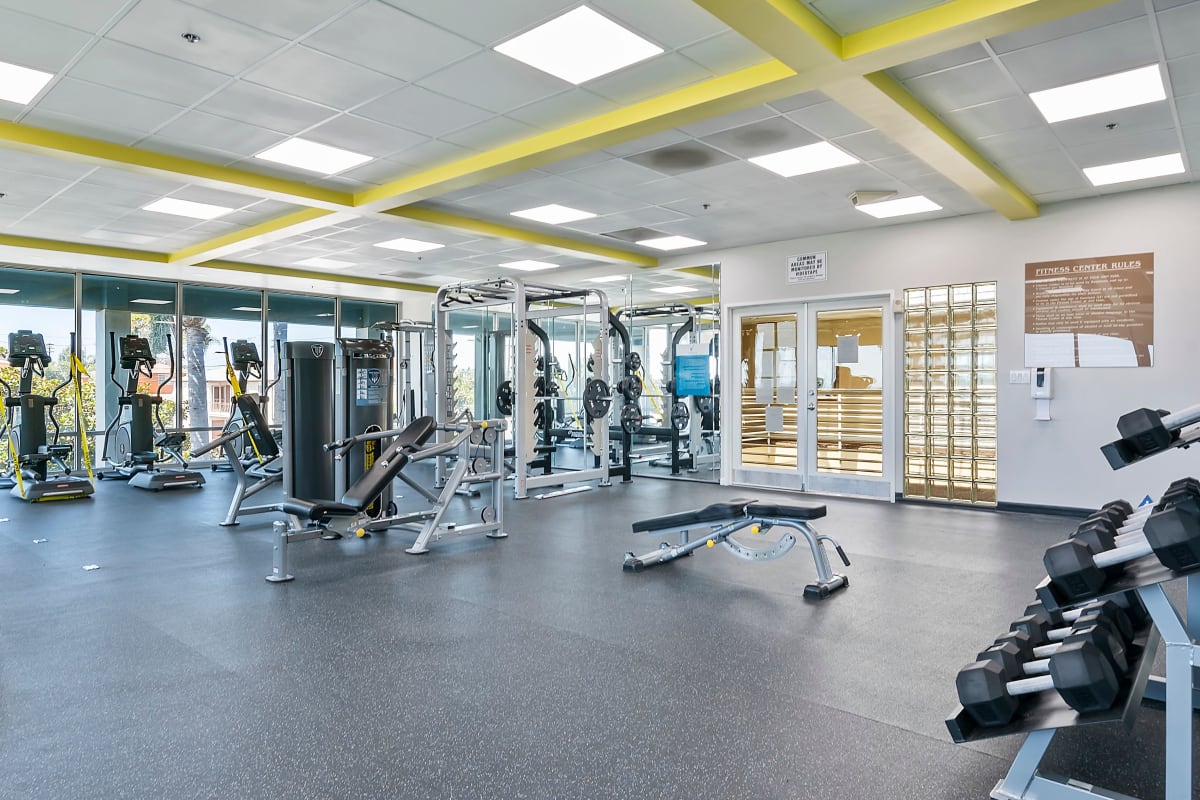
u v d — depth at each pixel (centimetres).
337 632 323
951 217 665
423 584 403
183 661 289
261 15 325
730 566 443
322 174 560
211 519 603
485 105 429
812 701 251
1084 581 173
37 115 443
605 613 350
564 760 211
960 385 660
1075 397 602
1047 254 615
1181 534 154
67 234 754
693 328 871
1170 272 563
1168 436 187
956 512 630
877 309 711
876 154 506
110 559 461
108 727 233
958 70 374
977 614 348
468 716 240
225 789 196
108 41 349
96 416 913
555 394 911
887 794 192
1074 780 181
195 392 994
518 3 317
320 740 224
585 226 736
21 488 701
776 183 575
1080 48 350
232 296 1030
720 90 393
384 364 579
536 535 538
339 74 387
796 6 314
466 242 778
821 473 742
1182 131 454
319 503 421
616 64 378
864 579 411
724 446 811
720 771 205
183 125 459
